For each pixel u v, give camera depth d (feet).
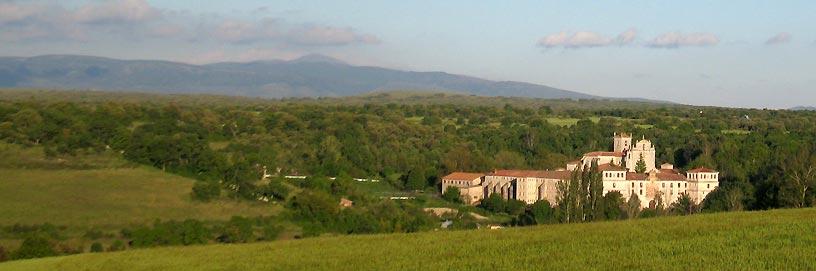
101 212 424.05
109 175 487.20
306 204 452.76
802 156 602.44
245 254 237.66
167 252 248.93
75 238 377.71
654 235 229.86
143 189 469.98
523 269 193.67
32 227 389.19
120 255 246.88
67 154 511.40
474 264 203.51
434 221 499.92
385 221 458.50
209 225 417.28
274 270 212.43
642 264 191.62
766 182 458.50
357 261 216.13
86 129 545.44
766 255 195.31
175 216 429.79
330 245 245.24
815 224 232.73
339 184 547.90
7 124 530.27
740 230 229.86
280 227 424.46
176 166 518.78
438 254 219.82
